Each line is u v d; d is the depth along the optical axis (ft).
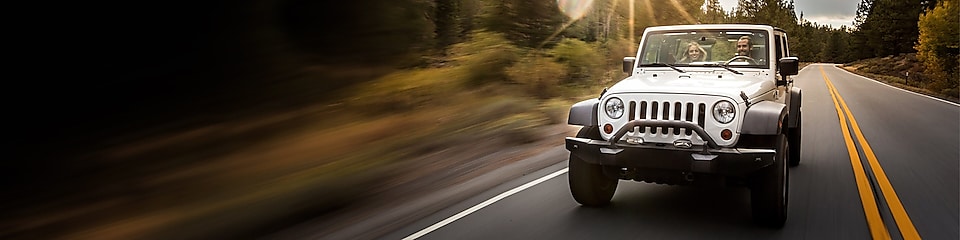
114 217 19.47
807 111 55.47
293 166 25.59
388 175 24.95
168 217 19.19
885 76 178.91
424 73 47.01
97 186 22.80
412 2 48.78
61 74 27.94
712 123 16.97
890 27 250.98
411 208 19.84
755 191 17.21
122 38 29.55
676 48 22.47
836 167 26.84
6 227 18.88
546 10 75.97
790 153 26.86
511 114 42.88
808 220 18.38
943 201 20.49
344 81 40.88
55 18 26.89
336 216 19.22
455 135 34.78
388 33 44.29
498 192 21.85
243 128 32.58
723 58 21.81
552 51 70.44
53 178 23.56
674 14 122.11
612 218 18.60
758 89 18.75
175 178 23.70
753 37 21.61
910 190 22.17
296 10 37.47
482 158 28.89
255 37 34.76
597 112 18.60
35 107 27.20
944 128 41.93
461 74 51.98
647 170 17.83
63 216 19.60
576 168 19.27
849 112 54.39
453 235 16.89
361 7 41.57
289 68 37.19
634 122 17.48
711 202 20.57
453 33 59.88
